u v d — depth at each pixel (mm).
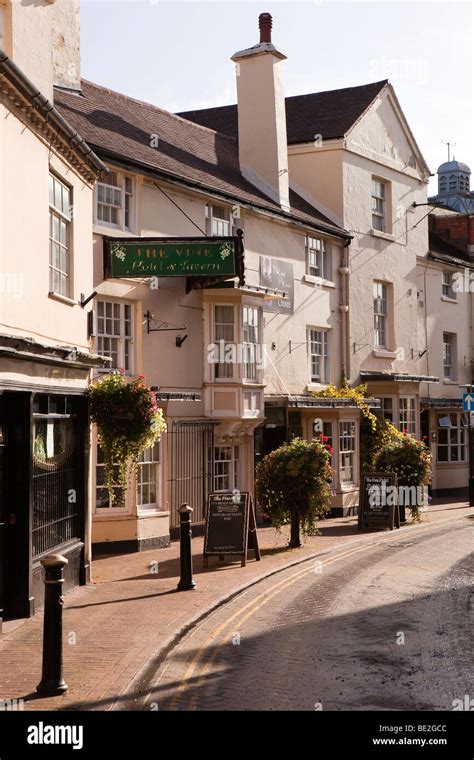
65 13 19953
